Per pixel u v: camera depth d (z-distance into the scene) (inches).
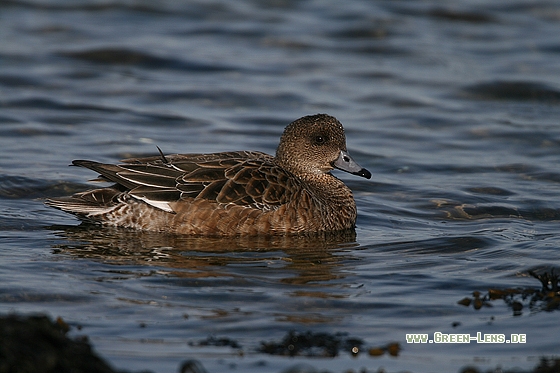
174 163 517.3
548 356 333.7
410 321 369.4
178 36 1003.3
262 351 331.3
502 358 332.5
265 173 519.8
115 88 836.0
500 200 584.1
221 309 377.4
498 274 433.7
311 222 520.4
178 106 807.1
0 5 1055.0
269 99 830.5
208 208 505.7
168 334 346.3
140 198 503.8
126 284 406.9
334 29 1045.2
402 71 921.5
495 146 718.5
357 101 836.6
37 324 293.4
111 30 1000.2
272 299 391.9
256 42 1000.9
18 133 705.6
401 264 454.0
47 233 499.2
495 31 1056.8
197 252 471.2
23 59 888.9
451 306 387.5
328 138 561.6
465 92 864.3
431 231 525.3
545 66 940.0
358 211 573.0
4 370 272.2
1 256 447.5
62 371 280.2
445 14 1101.7
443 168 664.4
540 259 455.2
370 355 331.3
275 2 1136.2
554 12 1115.9
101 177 524.7
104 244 480.1
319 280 422.9
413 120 784.3
